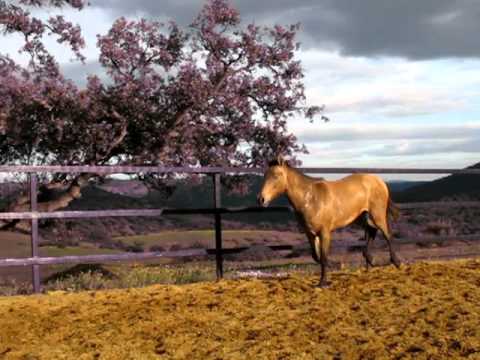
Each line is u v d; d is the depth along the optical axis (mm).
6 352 5898
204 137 19375
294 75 19719
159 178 18766
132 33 18391
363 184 9227
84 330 6590
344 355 5355
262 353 5500
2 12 17703
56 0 18891
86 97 17000
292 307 7266
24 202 18312
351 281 8680
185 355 5570
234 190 19156
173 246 24766
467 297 7391
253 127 19156
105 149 18078
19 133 17156
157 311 7289
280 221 36781
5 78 16391
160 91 18234
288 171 8516
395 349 5449
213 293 8258
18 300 8328
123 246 24625
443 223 23375
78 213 9680
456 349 5359
